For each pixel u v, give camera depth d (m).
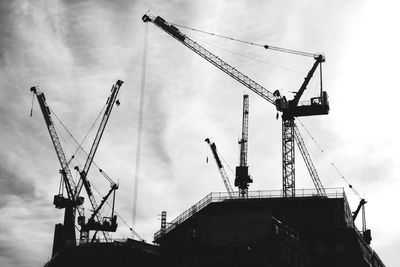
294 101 187.38
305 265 127.56
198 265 115.81
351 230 138.62
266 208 142.75
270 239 113.38
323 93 187.00
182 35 198.25
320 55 191.75
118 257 142.88
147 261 139.12
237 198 147.00
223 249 113.00
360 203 192.50
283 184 180.00
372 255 162.62
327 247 136.62
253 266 107.94
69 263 146.00
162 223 160.12
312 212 141.00
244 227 115.69
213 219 119.12
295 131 189.88
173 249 127.31
